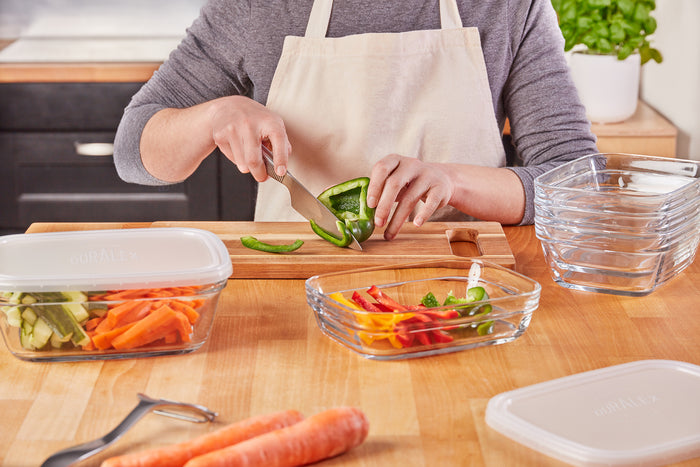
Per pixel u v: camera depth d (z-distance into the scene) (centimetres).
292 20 159
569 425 82
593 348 99
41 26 301
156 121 156
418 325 95
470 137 161
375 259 122
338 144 160
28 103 261
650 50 244
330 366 94
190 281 93
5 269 96
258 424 78
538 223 118
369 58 156
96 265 98
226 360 96
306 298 113
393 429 82
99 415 85
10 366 94
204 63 166
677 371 92
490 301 97
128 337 93
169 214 272
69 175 269
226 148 139
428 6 158
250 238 125
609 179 126
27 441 80
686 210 112
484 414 85
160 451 74
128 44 294
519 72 163
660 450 77
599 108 241
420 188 129
